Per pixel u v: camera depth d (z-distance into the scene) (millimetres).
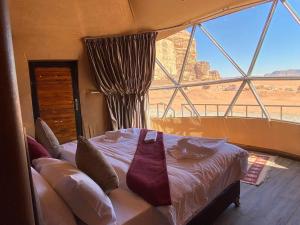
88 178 1724
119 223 1620
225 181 2549
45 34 4352
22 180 558
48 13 4039
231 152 2730
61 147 2990
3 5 509
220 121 5426
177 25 5074
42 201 1506
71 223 1564
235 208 2848
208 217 2328
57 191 1667
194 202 2041
